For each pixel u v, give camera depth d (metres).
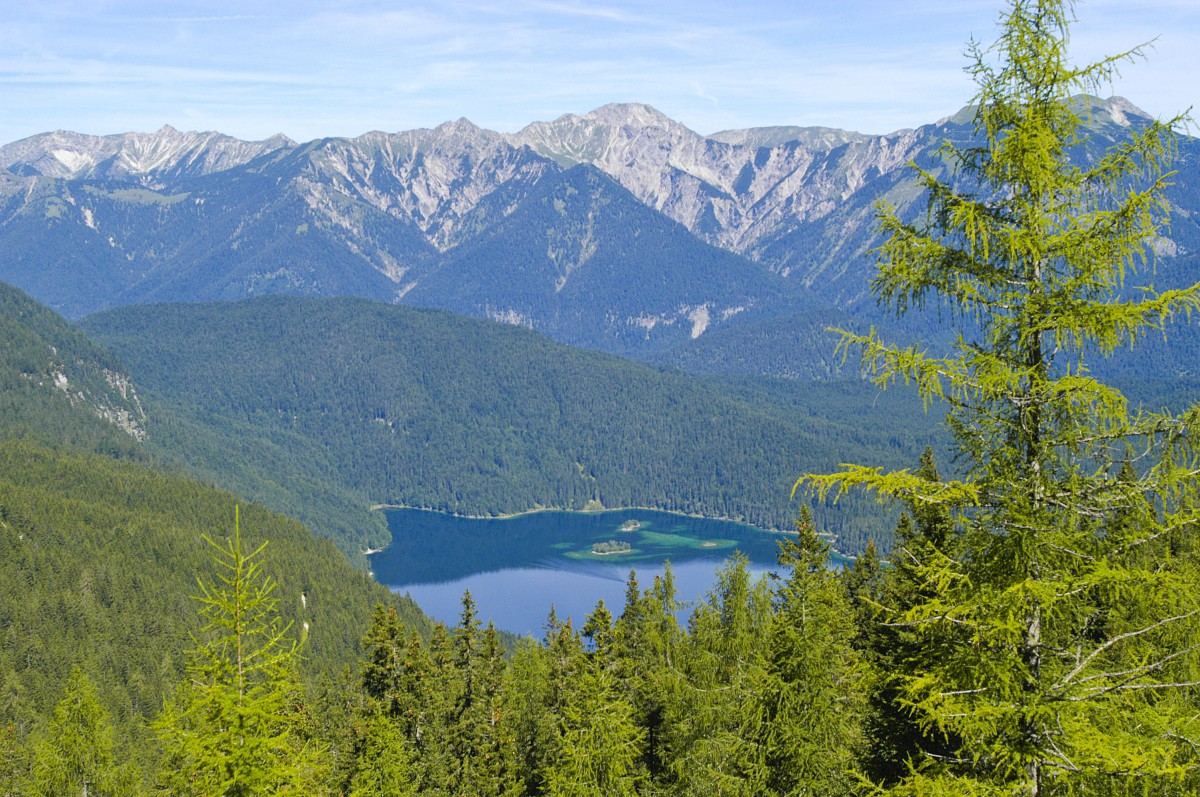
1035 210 18.88
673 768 47.28
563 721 47.72
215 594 26.47
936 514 21.98
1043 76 18.86
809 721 32.22
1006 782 19.02
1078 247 18.67
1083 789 18.75
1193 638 20.12
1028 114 18.94
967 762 19.66
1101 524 19.22
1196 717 18.34
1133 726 19.34
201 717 26.16
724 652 47.47
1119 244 18.34
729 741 36.72
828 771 31.59
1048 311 18.81
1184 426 17.50
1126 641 21.31
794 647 33.03
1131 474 18.73
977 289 19.55
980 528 19.72
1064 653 19.05
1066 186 18.73
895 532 41.94
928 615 19.58
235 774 25.28
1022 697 18.81
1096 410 18.45
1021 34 19.00
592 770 44.06
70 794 50.47
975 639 19.11
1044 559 18.84
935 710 18.95
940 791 18.72
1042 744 18.66
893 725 28.31
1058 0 18.66
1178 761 18.56
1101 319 18.08
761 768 33.22
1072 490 18.95
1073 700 18.05
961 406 19.66
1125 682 18.67
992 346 19.75
